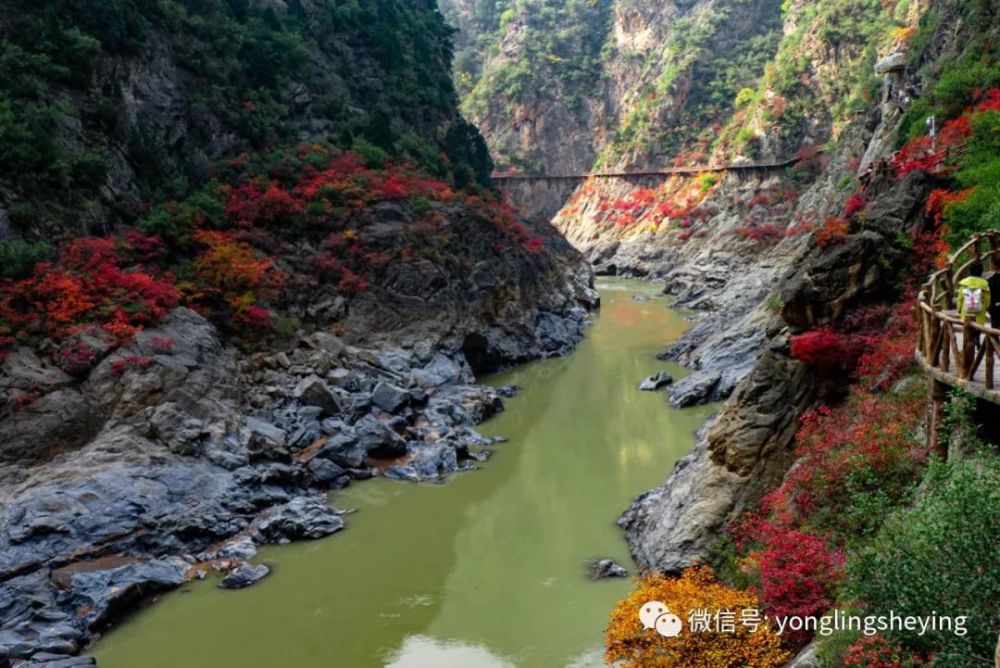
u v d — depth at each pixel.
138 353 24.62
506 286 44.28
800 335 18.19
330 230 37.72
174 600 18.23
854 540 12.84
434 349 36.75
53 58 31.86
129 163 33.81
